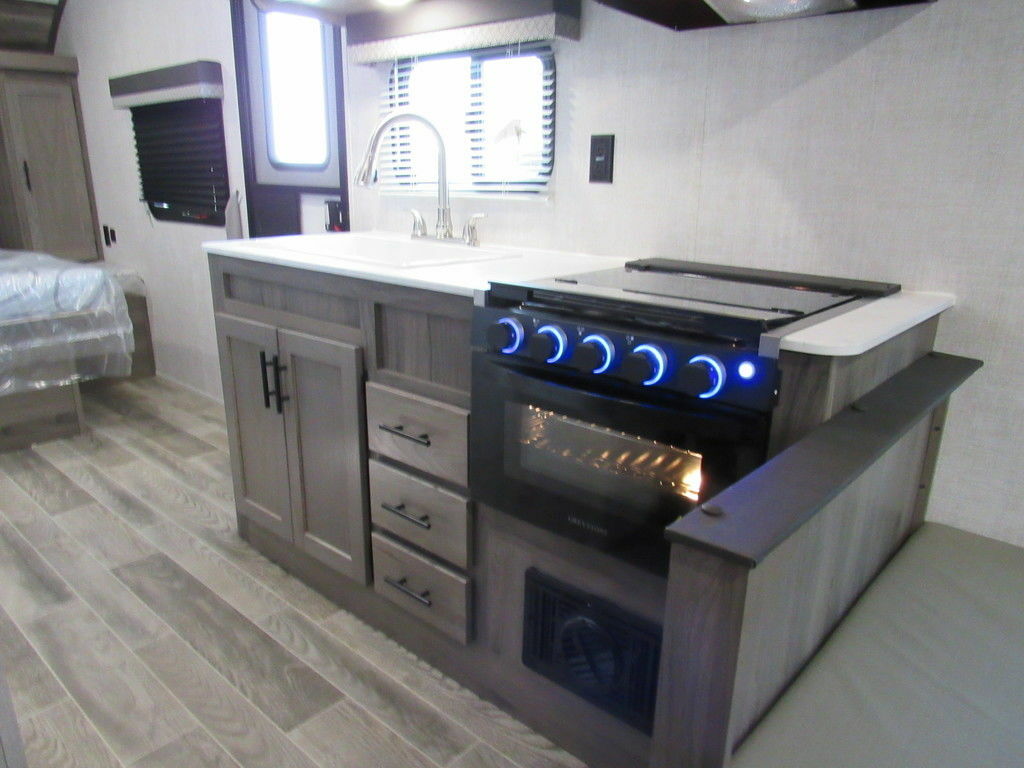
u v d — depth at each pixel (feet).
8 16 13.19
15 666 5.82
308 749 5.09
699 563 2.49
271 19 9.26
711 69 5.53
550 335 4.23
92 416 11.70
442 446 5.24
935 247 4.77
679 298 4.08
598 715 4.83
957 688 3.13
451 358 5.10
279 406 6.59
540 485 4.68
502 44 6.56
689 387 3.69
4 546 7.64
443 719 5.42
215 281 7.07
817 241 5.27
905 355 4.41
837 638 3.47
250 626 6.43
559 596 4.78
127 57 12.21
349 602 6.66
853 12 4.81
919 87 4.65
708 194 5.75
